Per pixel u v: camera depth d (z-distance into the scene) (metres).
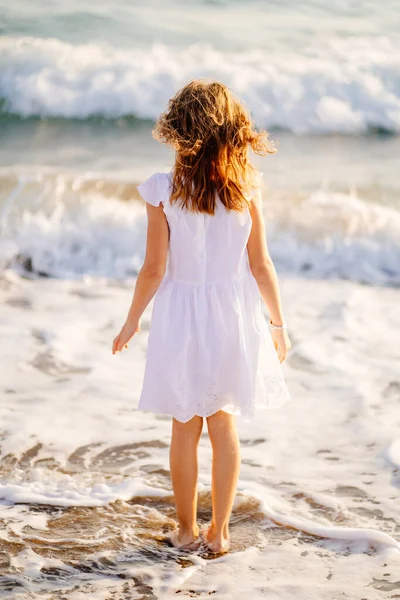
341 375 4.30
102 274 5.91
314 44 12.02
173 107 2.57
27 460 3.37
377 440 3.58
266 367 2.70
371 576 2.56
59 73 10.23
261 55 11.38
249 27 12.91
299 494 3.13
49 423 3.71
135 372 4.34
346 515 2.98
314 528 2.84
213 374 2.59
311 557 2.68
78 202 6.68
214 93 2.54
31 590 2.46
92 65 10.34
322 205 6.80
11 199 6.68
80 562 2.62
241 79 10.40
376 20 13.51
